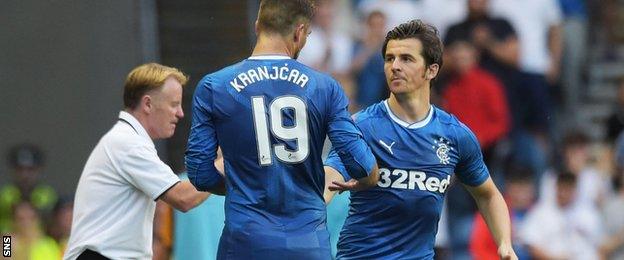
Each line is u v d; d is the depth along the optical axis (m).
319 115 17.20
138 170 19.08
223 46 36.12
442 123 18.73
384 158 18.50
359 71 36.34
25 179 32.34
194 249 23.14
